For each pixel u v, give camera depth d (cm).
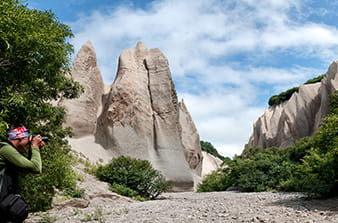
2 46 598
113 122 3475
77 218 869
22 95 669
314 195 1125
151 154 3538
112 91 3609
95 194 1415
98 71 3919
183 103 5200
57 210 1076
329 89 4803
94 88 3700
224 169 2514
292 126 5484
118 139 3409
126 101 3581
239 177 2156
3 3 554
